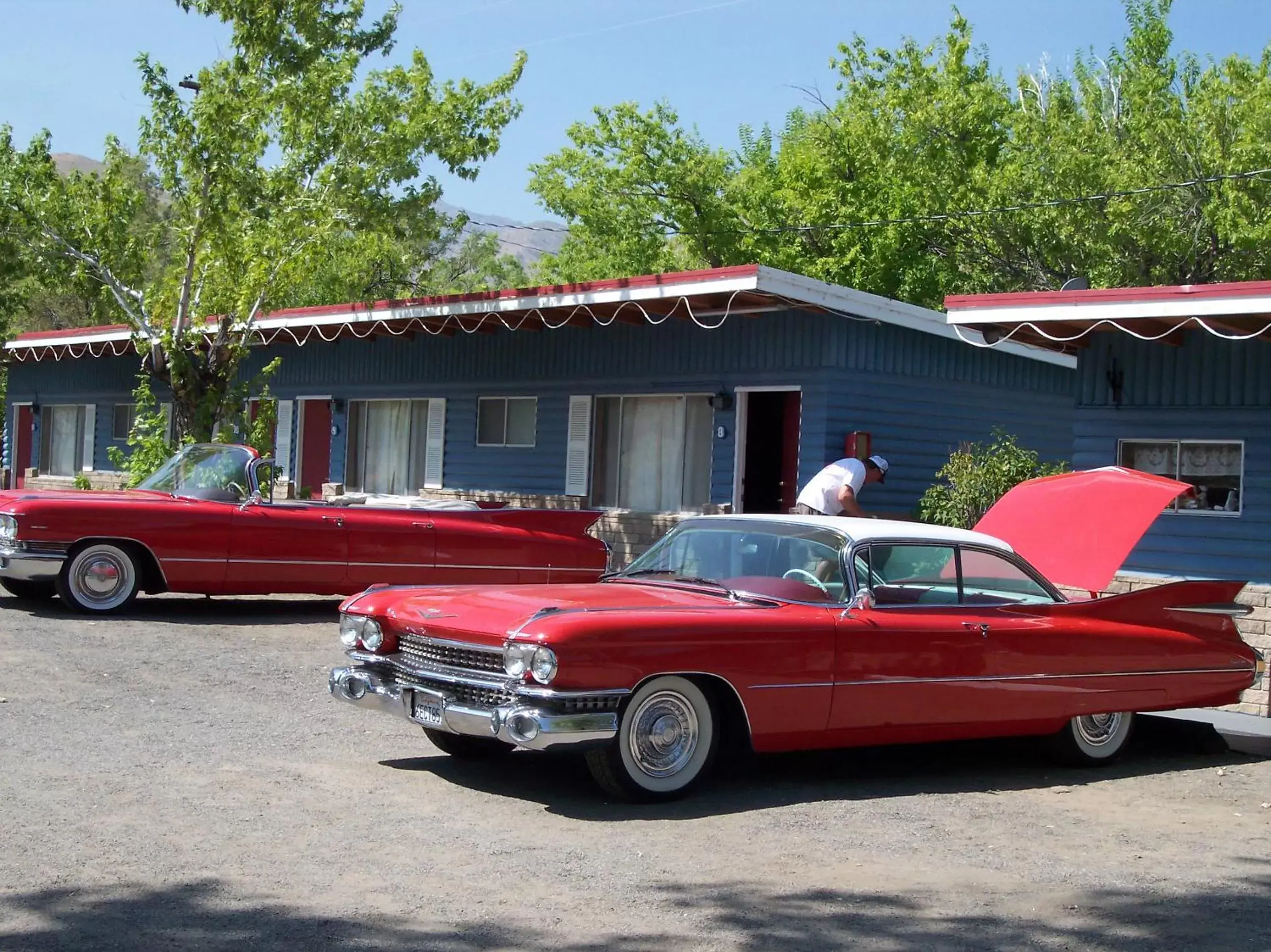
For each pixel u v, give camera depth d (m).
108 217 19.41
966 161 30.58
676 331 16.72
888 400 15.55
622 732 6.44
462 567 13.30
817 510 11.55
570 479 17.98
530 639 6.20
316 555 12.70
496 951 4.50
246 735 7.77
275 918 4.74
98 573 12.29
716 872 5.54
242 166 18.36
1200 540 11.14
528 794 6.77
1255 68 28.11
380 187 19.52
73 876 5.11
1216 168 26.02
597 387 17.73
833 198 31.48
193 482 12.94
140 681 9.18
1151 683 8.18
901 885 5.49
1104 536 9.70
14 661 9.60
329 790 6.64
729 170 36.72
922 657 7.26
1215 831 6.82
